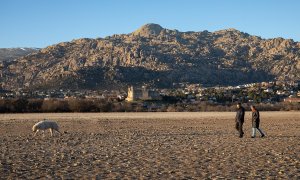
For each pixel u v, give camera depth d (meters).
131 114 87.81
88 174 17.08
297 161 20.02
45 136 35.47
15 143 29.53
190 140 31.30
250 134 36.78
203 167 18.59
